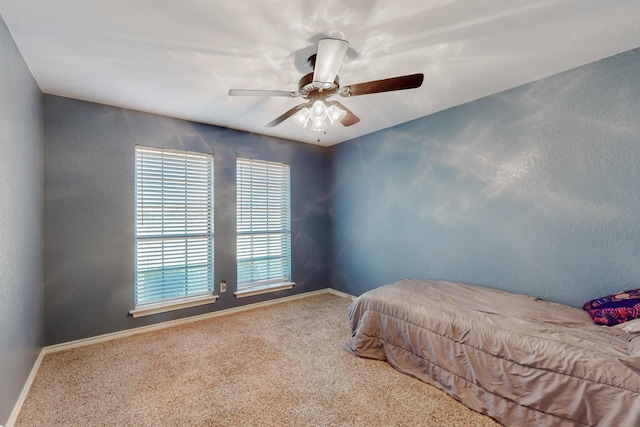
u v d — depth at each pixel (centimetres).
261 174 372
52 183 241
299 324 303
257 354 236
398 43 173
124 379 199
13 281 164
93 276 258
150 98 252
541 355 146
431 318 195
